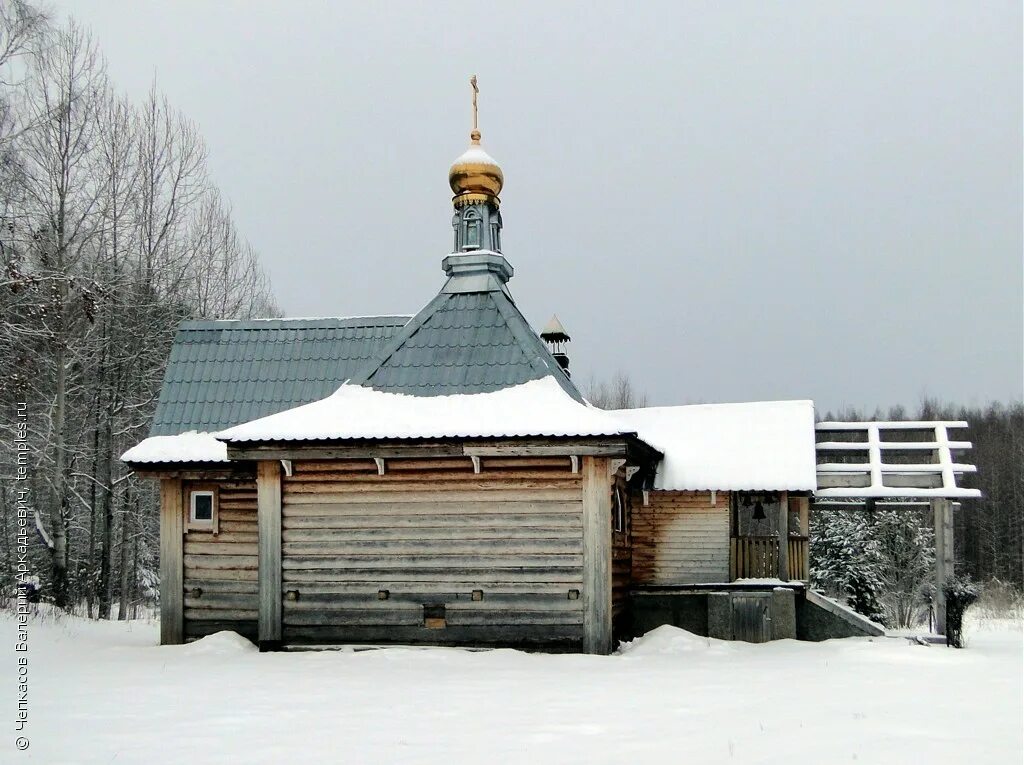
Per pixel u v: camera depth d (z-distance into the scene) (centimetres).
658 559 2155
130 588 3619
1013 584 5038
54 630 1997
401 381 1773
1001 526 5728
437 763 826
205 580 1839
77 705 1145
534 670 1433
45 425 2912
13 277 2362
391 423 1672
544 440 1608
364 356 1966
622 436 1583
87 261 2989
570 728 977
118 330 3031
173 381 1978
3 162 2428
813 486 2020
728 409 2241
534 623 1630
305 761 840
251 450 1691
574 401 1697
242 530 1838
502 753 862
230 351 2005
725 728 969
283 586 1709
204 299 3669
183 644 1805
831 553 3306
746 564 2130
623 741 910
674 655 1625
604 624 1609
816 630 2002
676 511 2164
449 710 1094
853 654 1631
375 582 1684
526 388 1717
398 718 1046
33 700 1182
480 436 1609
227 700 1177
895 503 2275
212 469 1842
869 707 1094
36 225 2683
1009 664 1518
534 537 1644
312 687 1280
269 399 1938
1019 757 823
